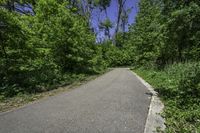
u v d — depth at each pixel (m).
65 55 19.42
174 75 13.77
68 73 19.59
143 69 29.16
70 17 19.48
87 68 24.95
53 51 18.45
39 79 13.34
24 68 12.51
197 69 10.48
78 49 20.61
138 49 32.16
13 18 12.20
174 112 6.67
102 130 5.18
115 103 8.15
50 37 18.16
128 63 54.59
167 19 11.35
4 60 12.09
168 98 8.81
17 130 5.24
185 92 8.16
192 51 13.22
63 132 5.07
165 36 13.08
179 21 10.31
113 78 19.69
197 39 10.98
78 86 14.06
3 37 12.16
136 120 6.01
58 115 6.51
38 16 18.34
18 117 6.41
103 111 6.93
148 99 9.11
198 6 9.41
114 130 5.19
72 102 8.44
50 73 15.34
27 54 13.22
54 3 19.02
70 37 19.16
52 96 10.14
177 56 17.34
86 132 5.05
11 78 11.91
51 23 18.62
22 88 11.35
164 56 22.11
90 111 6.94
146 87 12.96
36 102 8.72
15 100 9.34
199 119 6.02
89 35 26.59
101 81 17.02
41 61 14.88
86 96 9.81
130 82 15.88
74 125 5.55
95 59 26.75
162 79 14.23
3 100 9.37
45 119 6.11
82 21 25.55
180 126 5.49
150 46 29.27
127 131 5.13
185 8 9.73
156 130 5.22
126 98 9.21
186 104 7.38
